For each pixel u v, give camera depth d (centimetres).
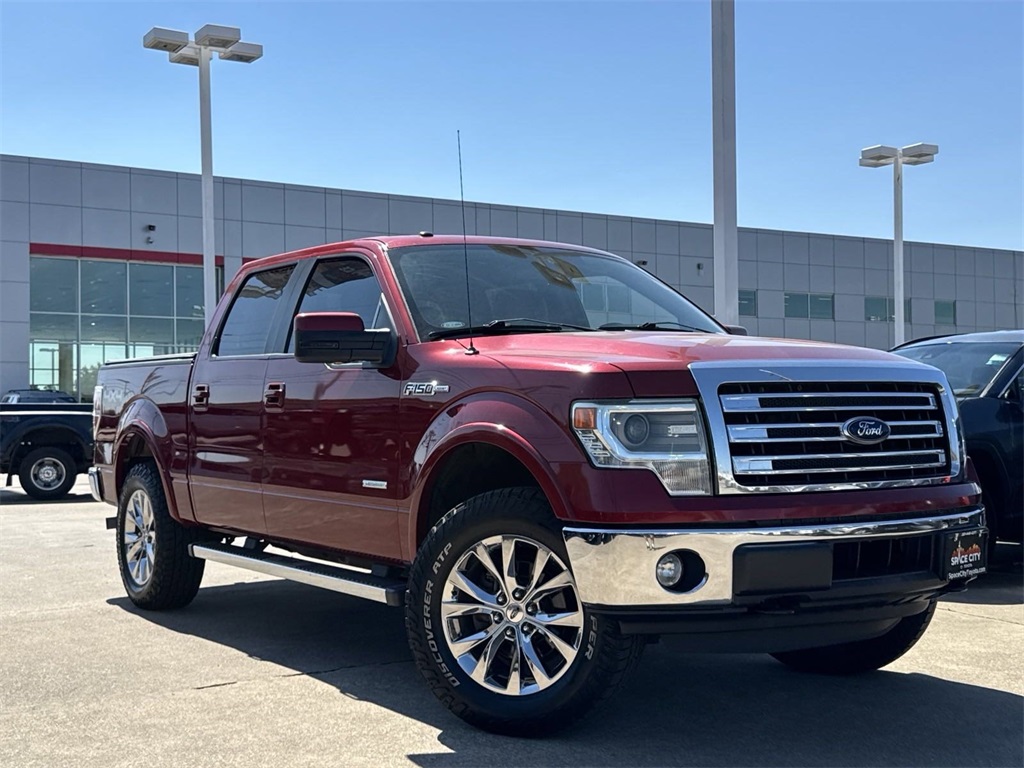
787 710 456
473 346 461
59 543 1038
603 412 388
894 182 2752
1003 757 397
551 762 388
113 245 3475
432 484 452
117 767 386
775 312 4753
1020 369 780
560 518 390
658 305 559
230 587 781
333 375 513
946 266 5194
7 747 409
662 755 396
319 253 577
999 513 758
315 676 516
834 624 397
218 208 3641
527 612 409
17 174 3341
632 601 374
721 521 376
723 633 383
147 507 690
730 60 1146
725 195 1142
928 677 511
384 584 475
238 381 588
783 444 391
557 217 4259
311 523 527
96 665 539
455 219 4044
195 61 2153
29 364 3372
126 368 741
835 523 386
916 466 417
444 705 429
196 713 453
